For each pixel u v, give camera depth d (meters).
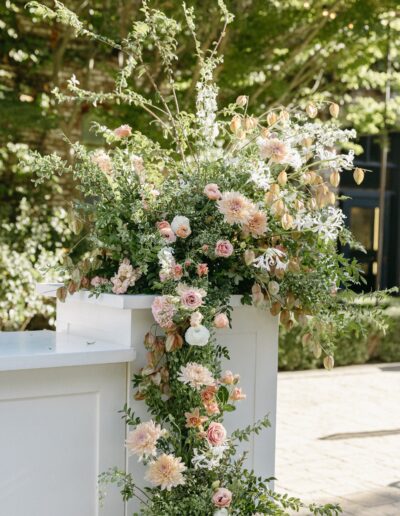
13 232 8.04
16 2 7.74
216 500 2.51
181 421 2.61
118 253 2.71
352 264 2.81
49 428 2.47
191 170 2.94
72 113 7.79
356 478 4.70
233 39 7.42
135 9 7.41
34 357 2.36
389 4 7.20
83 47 8.23
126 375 2.61
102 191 2.78
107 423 2.58
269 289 2.70
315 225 2.79
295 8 7.32
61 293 2.78
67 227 8.20
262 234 2.74
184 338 2.59
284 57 7.86
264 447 2.91
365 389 7.67
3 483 2.40
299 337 8.52
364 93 9.73
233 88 7.73
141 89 7.16
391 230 11.78
